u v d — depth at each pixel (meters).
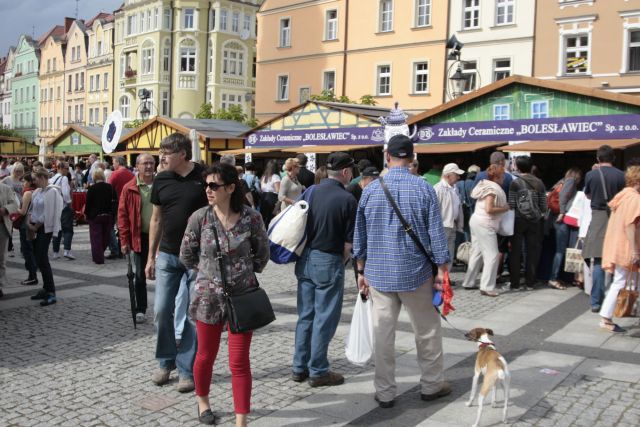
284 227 5.33
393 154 4.90
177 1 53.47
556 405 4.98
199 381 4.64
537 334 7.16
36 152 40.22
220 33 53.81
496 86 14.55
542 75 29.55
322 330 5.36
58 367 6.01
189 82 53.69
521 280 10.72
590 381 5.54
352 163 5.54
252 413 4.87
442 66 33.16
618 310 6.98
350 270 11.85
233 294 4.39
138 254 7.58
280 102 41.16
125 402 5.13
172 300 5.50
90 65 64.00
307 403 5.06
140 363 6.14
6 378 5.71
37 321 7.78
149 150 27.95
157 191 5.47
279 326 7.47
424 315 4.96
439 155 16.28
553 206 10.20
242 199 4.52
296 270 5.50
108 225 12.62
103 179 12.45
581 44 28.66
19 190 14.16
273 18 41.44
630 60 27.34
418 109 34.22
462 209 11.20
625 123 12.82
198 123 27.47
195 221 4.53
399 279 4.78
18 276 10.99
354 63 37.19
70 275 11.16
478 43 31.64
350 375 5.75
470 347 6.59
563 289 9.89
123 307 8.55
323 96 33.59
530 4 29.80
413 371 5.83
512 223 9.51
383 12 35.97
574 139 13.56
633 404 5.00
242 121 41.78
